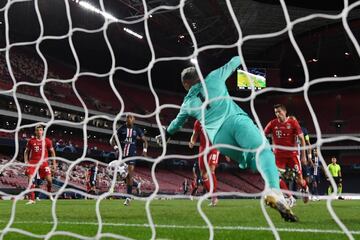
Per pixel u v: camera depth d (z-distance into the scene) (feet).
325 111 127.34
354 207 25.35
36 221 14.80
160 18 95.30
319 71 125.80
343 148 117.91
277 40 115.03
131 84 126.82
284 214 12.02
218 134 13.03
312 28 108.58
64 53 106.73
